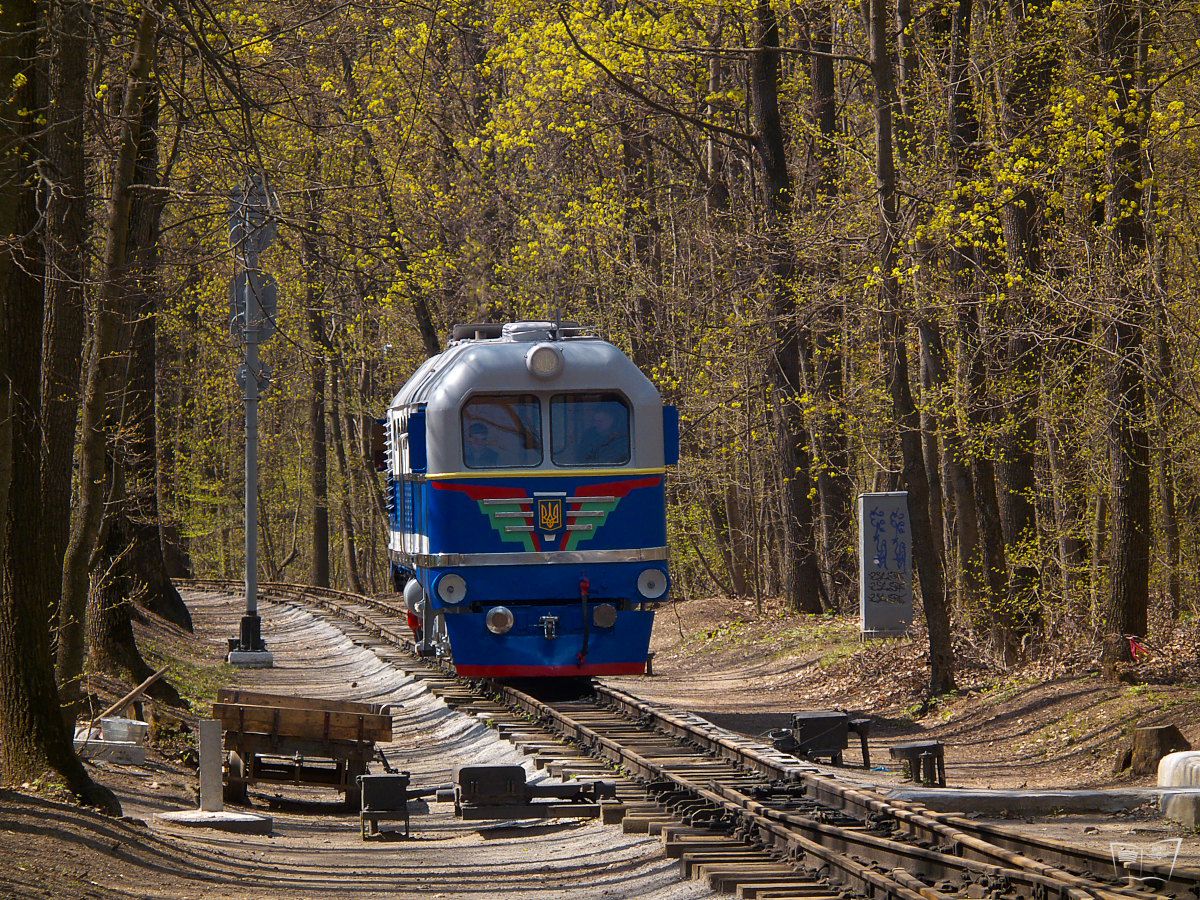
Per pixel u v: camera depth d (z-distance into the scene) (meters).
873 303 78.50
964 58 78.88
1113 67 63.06
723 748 52.59
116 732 54.41
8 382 38.81
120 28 43.62
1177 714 56.03
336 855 39.50
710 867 32.84
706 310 109.50
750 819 37.31
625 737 57.72
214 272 68.94
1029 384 73.38
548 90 106.31
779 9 93.62
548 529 66.56
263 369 90.88
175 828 41.53
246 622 95.12
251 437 92.50
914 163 83.00
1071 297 65.12
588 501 66.88
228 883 33.62
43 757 40.34
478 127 128.50
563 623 67.00
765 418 111.62
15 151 39.03
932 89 81.25
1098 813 42.69
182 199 48.91
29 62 41.22
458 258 132.62
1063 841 35.25
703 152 127.44
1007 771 55.75
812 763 52.44
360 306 136.62
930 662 73.56
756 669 92.19
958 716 67.19
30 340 42.19
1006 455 76.06
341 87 80.94
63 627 45.50
